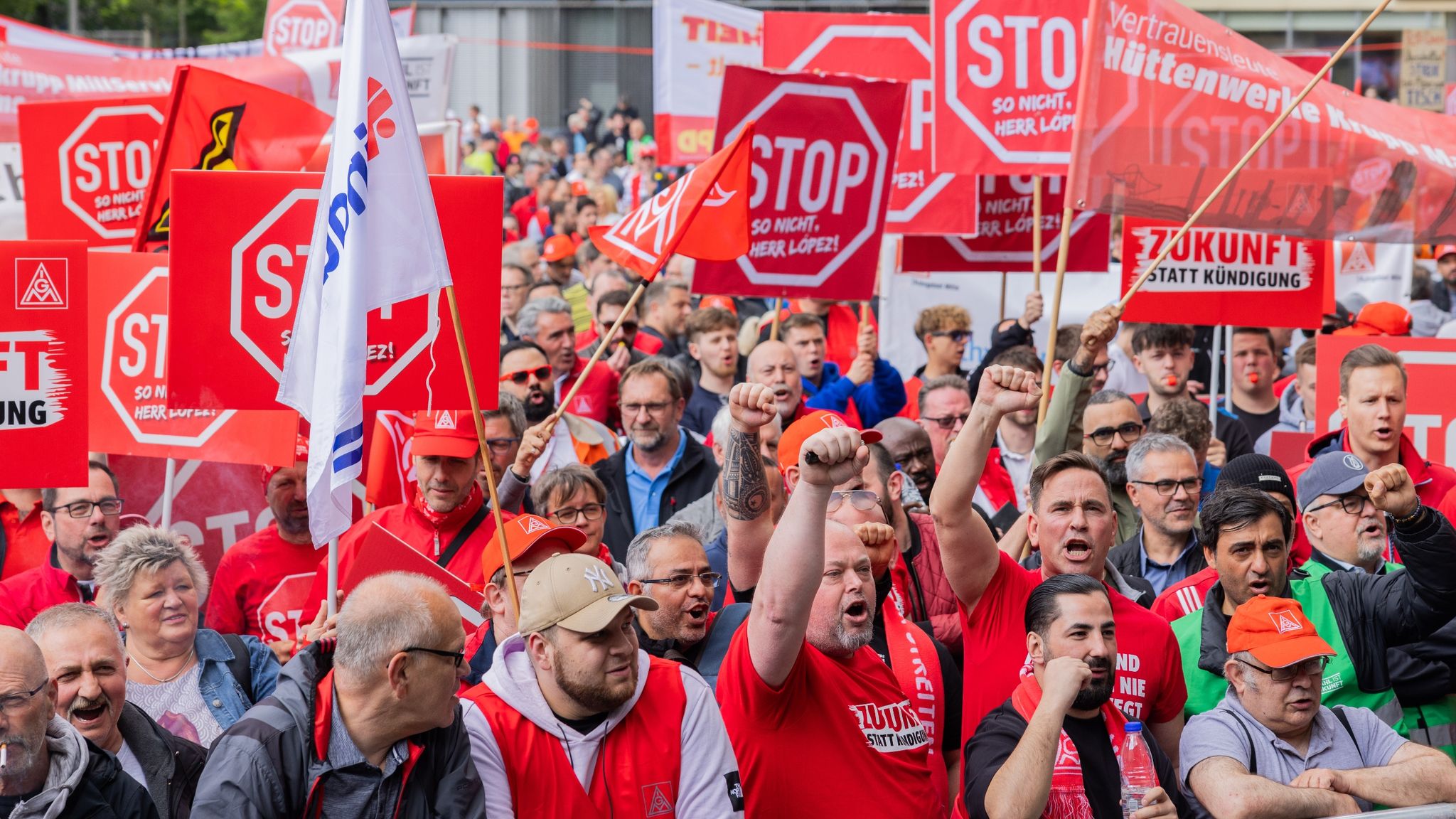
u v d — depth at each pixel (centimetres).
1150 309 1073
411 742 500
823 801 564
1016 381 642
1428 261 2053
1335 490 758
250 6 4850
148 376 795
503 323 1585
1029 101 1053
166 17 4775
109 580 667
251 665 690
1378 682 681
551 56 4975
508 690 529
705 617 649
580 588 517
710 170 793
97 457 925
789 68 1241
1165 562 840
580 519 786
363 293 606
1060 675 552
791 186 1006
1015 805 532
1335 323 1420
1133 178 885
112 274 798
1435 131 923
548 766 518
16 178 1327
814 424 709
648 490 995
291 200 680
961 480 649
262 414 788
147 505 933
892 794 580
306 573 838
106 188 965
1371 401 870
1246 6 4019
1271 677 602
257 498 936
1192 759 609
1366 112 917
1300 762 610
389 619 491
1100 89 881
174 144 888
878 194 1020
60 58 1339
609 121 4522
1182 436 957
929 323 1345
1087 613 572
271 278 680
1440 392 938
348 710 491
